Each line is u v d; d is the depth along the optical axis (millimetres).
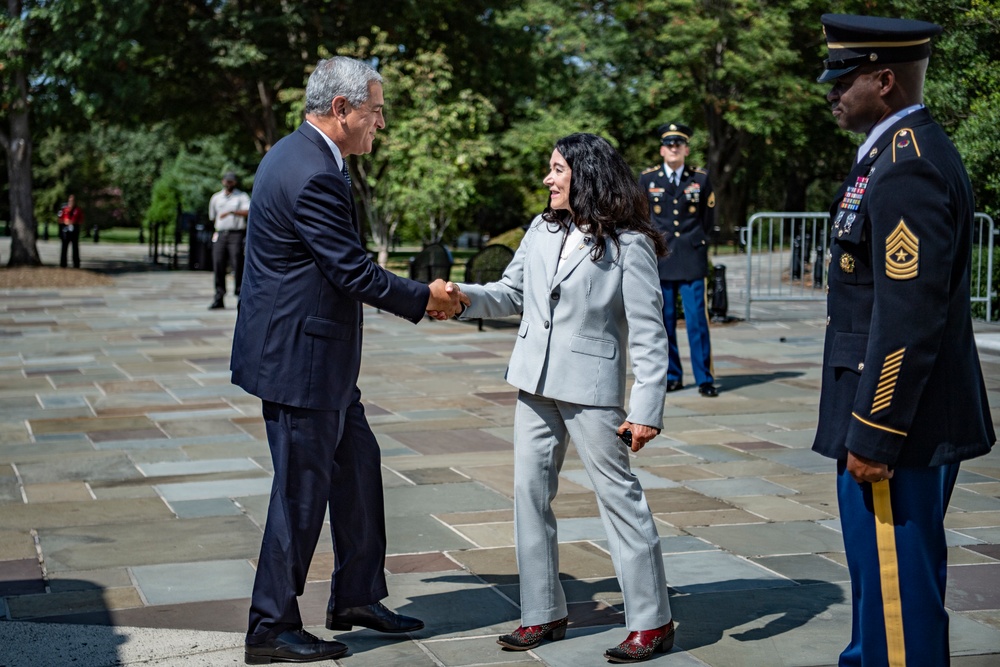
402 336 13133
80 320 14828
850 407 2979
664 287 9195
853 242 2928
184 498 5750
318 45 26359
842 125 3041
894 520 2916
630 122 35844
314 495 3713
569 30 34094
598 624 4031
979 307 14555
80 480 6145
